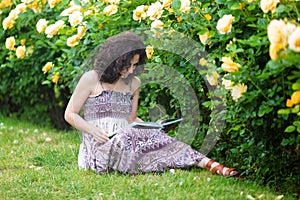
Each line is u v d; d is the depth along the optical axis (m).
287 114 3.49
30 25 5.83
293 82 3.43
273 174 4.03
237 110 3.72
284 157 3.98
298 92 3.06
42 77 6.19
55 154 4.82
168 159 4.10
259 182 3.95
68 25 5.31
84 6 4.90
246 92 3.53
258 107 3.68
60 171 4.21
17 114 7.09
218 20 3.86
